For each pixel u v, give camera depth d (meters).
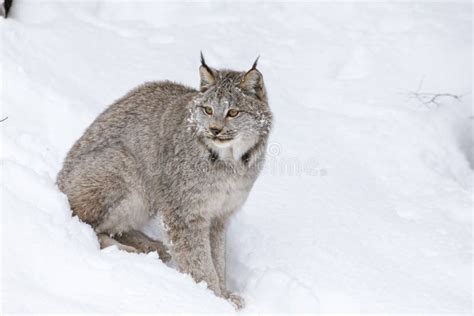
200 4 25.22
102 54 21.30
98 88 19.62
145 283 12.27
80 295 11.59
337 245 15.56
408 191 18.23
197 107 13.79
